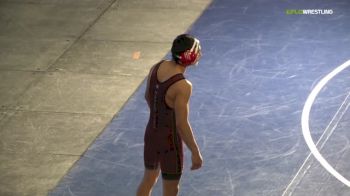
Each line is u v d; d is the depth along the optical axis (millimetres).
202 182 14266
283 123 16375
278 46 20406
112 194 14031
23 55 20875
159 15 23297
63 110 17516
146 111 17281
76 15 23766
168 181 12336
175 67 11789
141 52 20641
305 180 14188
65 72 19641
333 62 19250
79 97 18156
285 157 15016
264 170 14594
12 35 22391
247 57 19844
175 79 11602
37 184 14484
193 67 19422
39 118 17172
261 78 18609
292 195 13711
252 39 20984
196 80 18703
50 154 15570
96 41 21625
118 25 22750
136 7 24125
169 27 22281
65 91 18531
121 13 23703
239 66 19344
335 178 14203
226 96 17766
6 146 15953
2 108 17734
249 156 15125
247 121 16547
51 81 19125
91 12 23953
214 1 24172
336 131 15945
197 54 11789
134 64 19906
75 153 15570
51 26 22953
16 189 14344
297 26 21703
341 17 22172
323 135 15805
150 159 12398
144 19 23062
